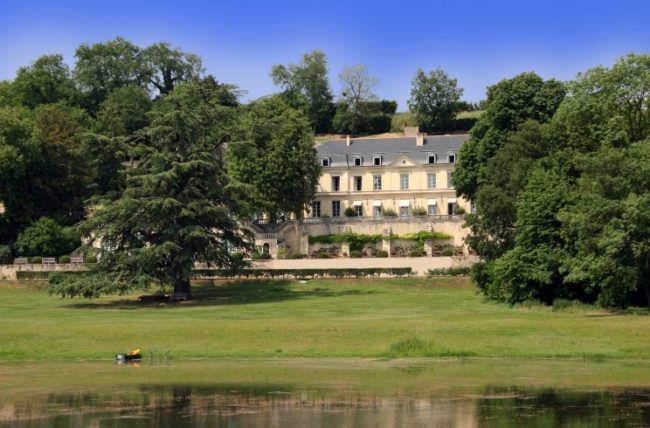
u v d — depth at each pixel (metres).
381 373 47.31
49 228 110.06
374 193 144.75
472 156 115.94
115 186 117.25
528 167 89.19
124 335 57.97
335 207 145.88
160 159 89.06
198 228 86.75
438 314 71.31
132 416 38.12
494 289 82.75
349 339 56.31
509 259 78.44
